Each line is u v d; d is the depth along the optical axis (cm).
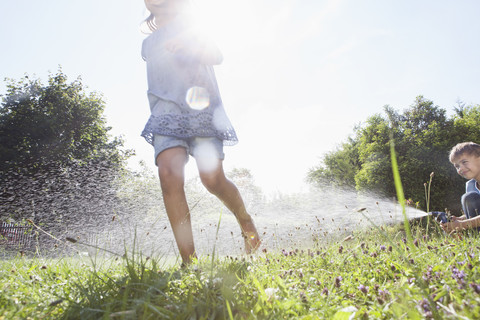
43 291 166
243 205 281
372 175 1727
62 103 2231
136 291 136
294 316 115
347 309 111
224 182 272
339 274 178
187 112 253
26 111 2159
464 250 202
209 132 259
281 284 137
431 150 1652
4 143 1998
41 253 376
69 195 1401
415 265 171
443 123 1914
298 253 263
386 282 159
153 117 253
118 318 107
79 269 236
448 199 1538
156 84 266
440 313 98
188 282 153
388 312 109
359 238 335
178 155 243
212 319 109
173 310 117
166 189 235
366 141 2092
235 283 146
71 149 2108
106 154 2236
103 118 2447
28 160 1941
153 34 284
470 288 116
